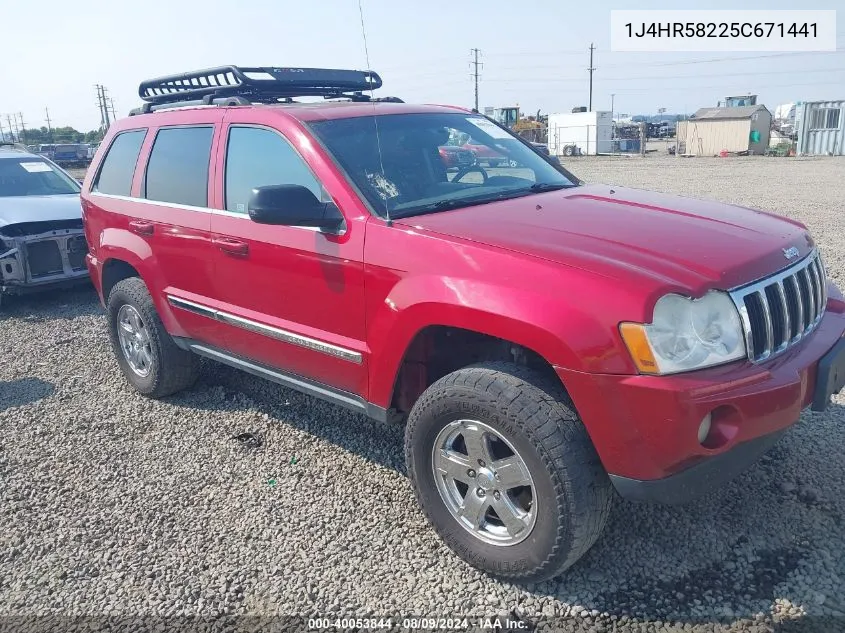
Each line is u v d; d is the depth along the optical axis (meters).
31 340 6.64
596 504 2.62
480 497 2.91
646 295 2.45
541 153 4.52
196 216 4.14
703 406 2.41
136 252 4.66
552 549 2.66
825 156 34.62
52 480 3.94
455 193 3.62
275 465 3.99
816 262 3.19
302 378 3.77
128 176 4.89
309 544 3.24
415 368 3.26
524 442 2.64
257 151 3.86
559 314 2.55
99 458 4.18
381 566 3.07
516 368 2.78
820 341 2.93
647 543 3.08
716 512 3.26
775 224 3.28
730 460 2.57
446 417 2.89
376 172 3.49
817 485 3.42
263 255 3.69
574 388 2.54
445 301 2.82
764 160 31.95
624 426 2.49
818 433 3.90
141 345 5.00
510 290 2.67
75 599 2.96
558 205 3.42
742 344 2.58
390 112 4.05
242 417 4.64
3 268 7.37
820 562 2.89
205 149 4.20
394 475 3.80
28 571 3.16
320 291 3.43
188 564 3.15
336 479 3.79
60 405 5.00
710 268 2.62
